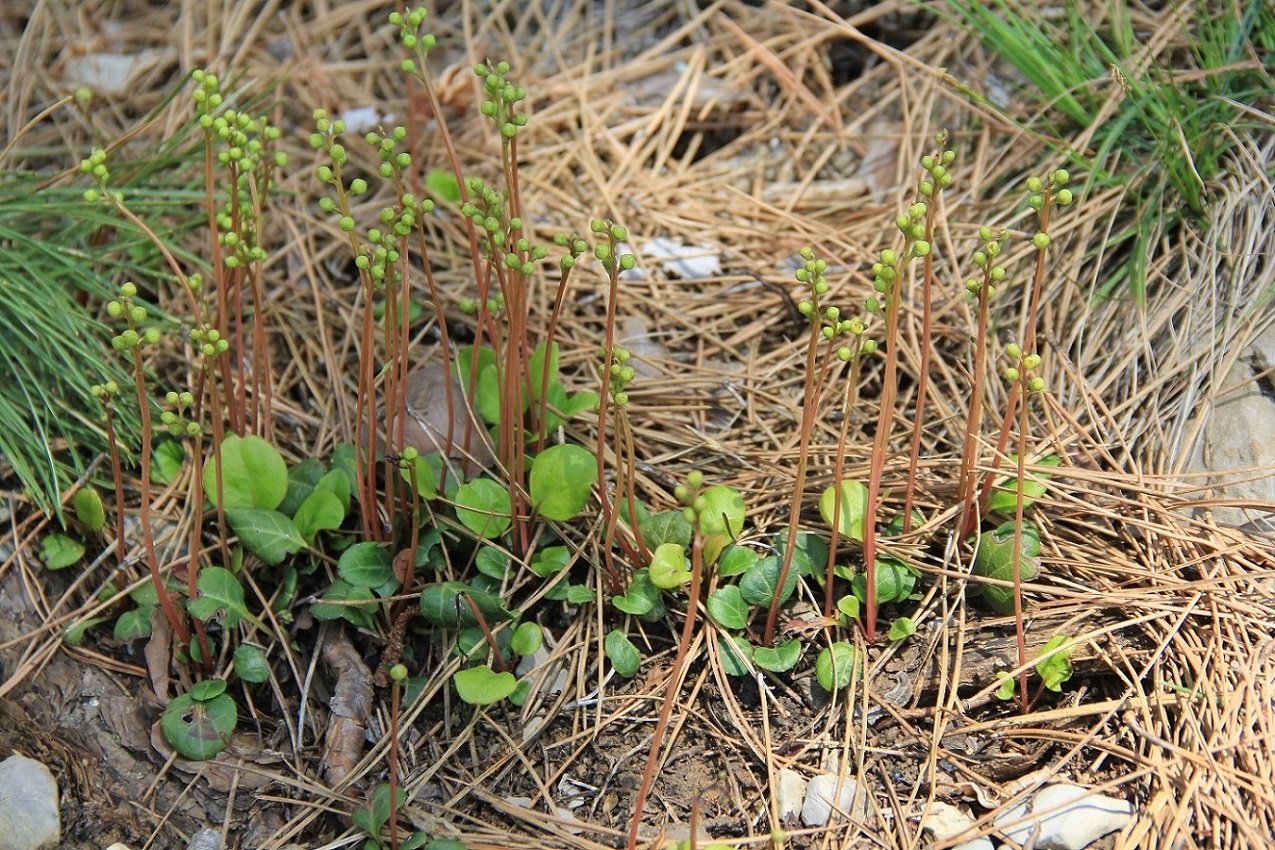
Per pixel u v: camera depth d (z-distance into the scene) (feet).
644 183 3.05
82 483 2.72
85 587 2.71
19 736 2.61
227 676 2.64
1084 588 2.63
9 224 2.85
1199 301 2.78
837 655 2.59
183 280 2.59
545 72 3.17
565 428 2.80
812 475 2.72
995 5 3.05
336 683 2.64
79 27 3.24
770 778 2.55
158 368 2.86
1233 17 2.92
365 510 2.66
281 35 3.23
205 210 2.94
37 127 3.11
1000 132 3.01
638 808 2.48
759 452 2.76
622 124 3.11
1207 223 2.82
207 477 2.67
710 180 3.06
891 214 2.98
